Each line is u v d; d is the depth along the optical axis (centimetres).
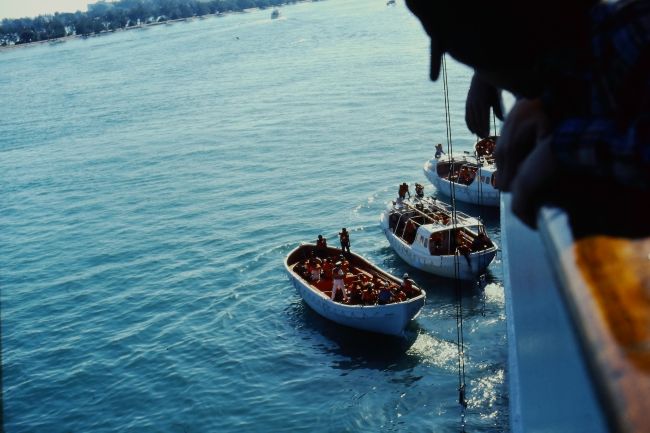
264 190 5728
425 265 3684
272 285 3797
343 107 8606
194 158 7162
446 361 2883
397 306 3019
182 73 15225
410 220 3909
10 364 3353
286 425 2661
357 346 3072
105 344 3456
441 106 7775
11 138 10012
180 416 2811
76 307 3984
